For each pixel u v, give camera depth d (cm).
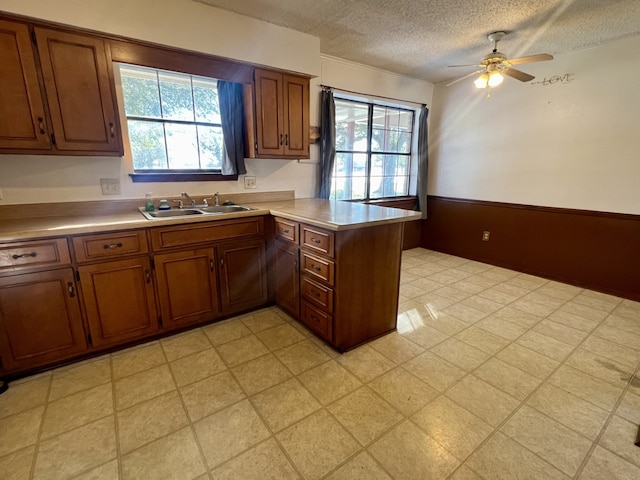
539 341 236
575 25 265
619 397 179
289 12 248
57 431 156
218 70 251
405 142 475
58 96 195
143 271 219
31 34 183
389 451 145
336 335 216
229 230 251
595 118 317
